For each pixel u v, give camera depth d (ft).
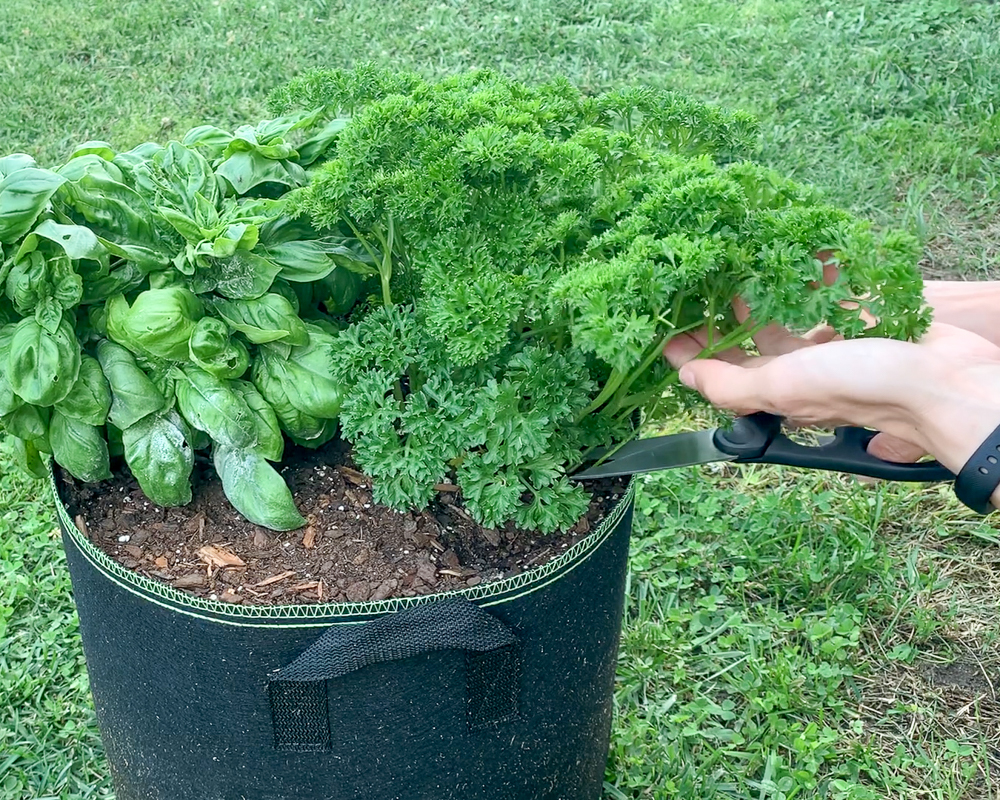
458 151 4.75
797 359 4.59
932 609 8.38
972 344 4.87
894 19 18.03
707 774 7.18
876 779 7.11
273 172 5.84
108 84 16.47
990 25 17.75
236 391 5.19
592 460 5.62
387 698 4.93
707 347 4.96
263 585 4.89
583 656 5.52
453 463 5.59
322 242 5.59
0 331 5.10
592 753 6.14
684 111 5.96
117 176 5.49
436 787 5.36
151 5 18.85
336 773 5.18
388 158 4.96
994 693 7.76
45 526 9.04
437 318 4.58
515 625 5.00
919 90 15.98
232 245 4.91
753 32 18.08
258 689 4.91
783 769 7.10
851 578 8.53
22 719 7.54
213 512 5.41
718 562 8.86
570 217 4.83
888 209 13.29
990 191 13.61
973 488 4.48
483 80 5.88
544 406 4.83
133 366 5.10
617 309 4.20
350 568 5.01
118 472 5.75
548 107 5.73
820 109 15.65
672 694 7.72
